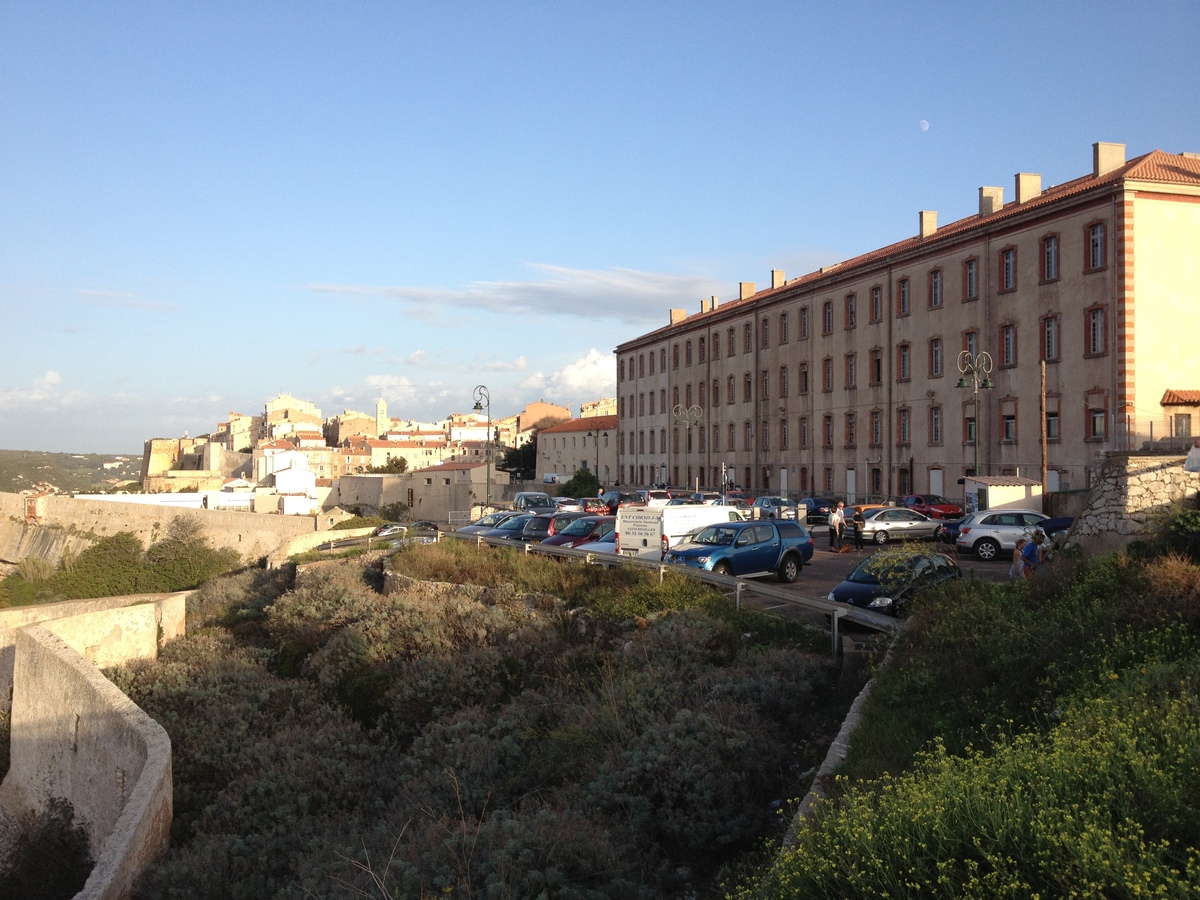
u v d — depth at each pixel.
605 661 15.44
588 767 10.95
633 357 92.25
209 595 34.94
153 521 65.00
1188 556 12.66
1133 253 38.19
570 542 28.09
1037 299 42.81
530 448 116.62
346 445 144.88
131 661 23.47
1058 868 4.93
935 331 49.91
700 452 77.94
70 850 14.90
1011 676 9.55
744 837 9.09
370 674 18.19
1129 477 15.56
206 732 16.34
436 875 8.20
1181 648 9.02
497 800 11.27
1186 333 38.66
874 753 8.76
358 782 13.87
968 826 5.52
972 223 48.78
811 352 62.16
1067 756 5.99
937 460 49.78
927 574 16.55
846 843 5.92
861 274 56.44
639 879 8.52
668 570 19.53
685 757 9.93
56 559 67.75
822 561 27.95
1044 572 13.55
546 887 7.90
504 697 16.11
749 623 16.09
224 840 11.90
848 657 13.65
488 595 20.97
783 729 11.36
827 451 60.25
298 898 9.43
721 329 74.69
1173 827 5.17
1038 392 42.75
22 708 20.38
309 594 25.31
